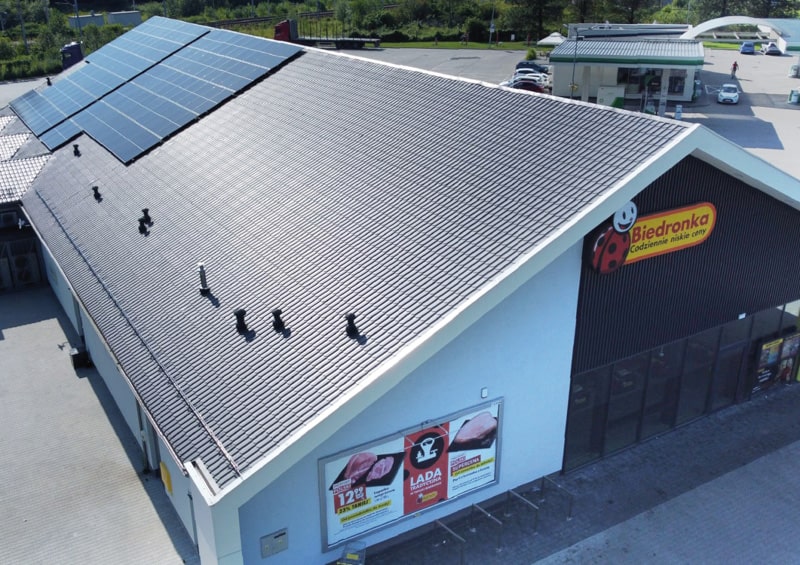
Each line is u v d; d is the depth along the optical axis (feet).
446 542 58.70
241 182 78.74
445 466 58.08
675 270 65.67
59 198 95.45
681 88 210.38
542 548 58.13
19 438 72.95
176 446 49.19
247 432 47.96
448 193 62.80
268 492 49.75
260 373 52.54
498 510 62.23
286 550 52.37
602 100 203.62
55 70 265.34
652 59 189.26
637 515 61.72
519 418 61.11
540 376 60.80
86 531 60.90
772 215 70.54
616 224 57.57
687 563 56.75
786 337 78.43
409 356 48.42
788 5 338.13
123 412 74.90
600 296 61.52
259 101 95.35
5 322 96.07
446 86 79.77
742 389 77.77
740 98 218.79
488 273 52.60
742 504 63.05
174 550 58.70
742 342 75.20
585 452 67.51
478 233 56.85
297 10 374.43
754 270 71.97
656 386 69.97
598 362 64.18
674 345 69.41
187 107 102.12
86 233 83.41
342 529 54.54
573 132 63.46
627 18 300.40
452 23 324.80
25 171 106.63
